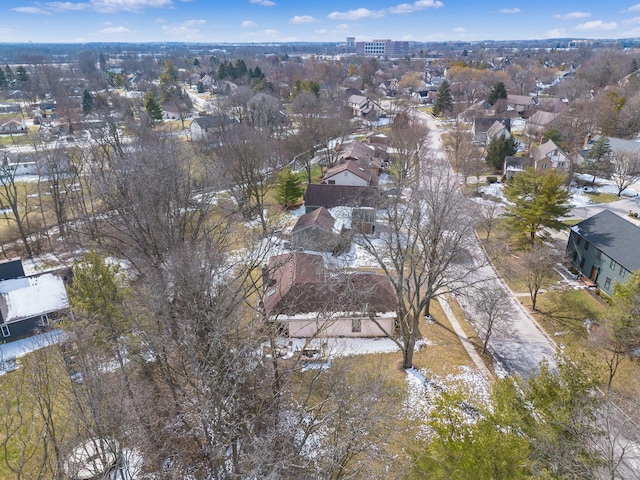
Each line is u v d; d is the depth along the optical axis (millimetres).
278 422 19750
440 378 25906
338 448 17078
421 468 15977
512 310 31000
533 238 42312
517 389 17938
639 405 17703
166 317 19672
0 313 29500
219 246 32281
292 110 100812
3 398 23234
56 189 45469
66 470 17438
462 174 62219
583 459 13500
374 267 38500
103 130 61312
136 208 27703
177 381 20609
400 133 66750
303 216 44906
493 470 12977
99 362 18156
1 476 19234
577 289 35812
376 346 28859
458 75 142500
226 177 42750
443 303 34344
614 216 37719
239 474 15398
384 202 34938
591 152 62375
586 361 17891
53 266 40500
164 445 19531
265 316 24078
